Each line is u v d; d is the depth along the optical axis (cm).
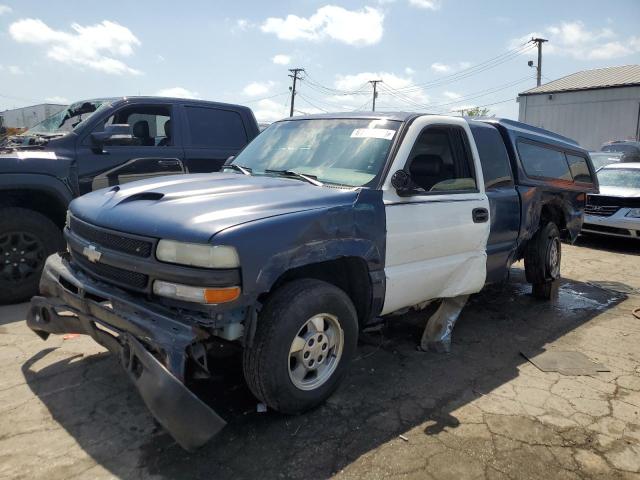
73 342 432
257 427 317
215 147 679
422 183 423
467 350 456
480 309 575
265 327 299
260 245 284
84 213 347
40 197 549
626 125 3091
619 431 330
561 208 625
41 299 362
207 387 359
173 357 265
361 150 392
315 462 286
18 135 646
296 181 377
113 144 571
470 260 449
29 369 383
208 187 349
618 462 297
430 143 429
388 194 366
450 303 471
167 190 342
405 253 380
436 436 316
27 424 312
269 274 288
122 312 295
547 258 591
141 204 322
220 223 282
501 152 509
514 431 325
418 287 401
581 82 3384
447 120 434
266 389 303
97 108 601
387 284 369
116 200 339
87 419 320
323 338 332
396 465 286
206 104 684
